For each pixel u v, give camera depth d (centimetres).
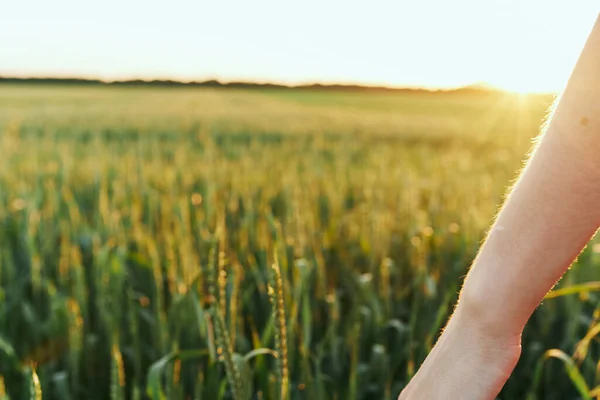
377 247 367
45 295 363
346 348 275
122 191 622
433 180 850
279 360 107
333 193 624
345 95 6281
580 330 333
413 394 72
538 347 306
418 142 2061
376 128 2425
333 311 258
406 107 4566
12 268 373
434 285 291
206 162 975
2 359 285
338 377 252
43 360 300
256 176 774
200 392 183
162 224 422
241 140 1983
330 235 395
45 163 1012
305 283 221
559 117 60
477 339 67
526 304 64
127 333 309
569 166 59
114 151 1306
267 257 278
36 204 518
